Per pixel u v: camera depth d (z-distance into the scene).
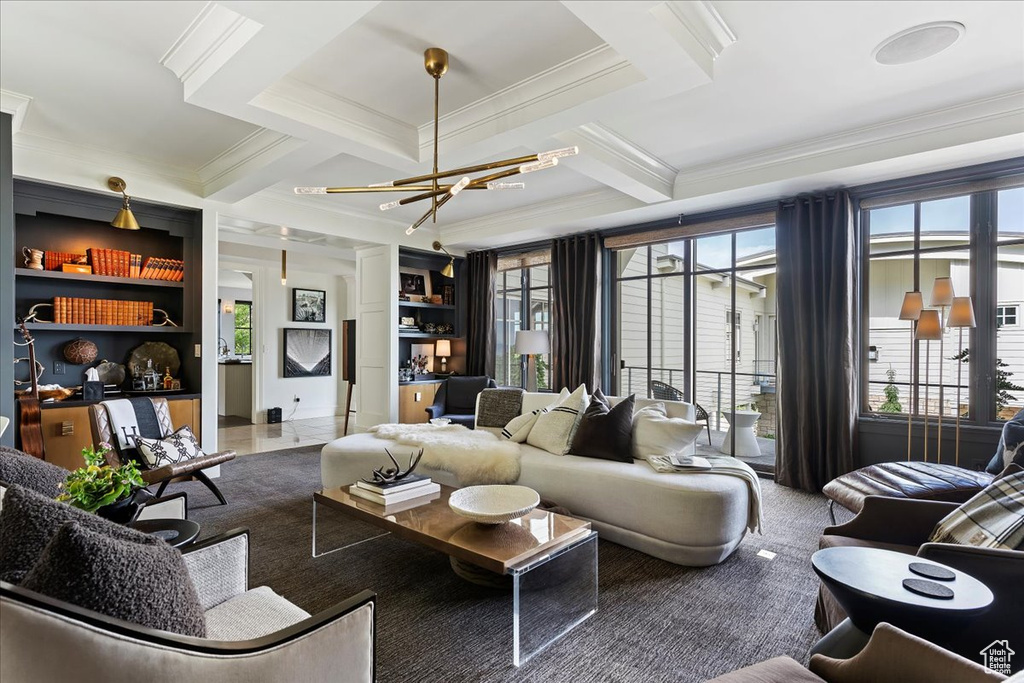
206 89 2.52
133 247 4.61
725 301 5.13
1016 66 2.69
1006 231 3.63
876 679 1.10
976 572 1.49
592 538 2.30
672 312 5.49
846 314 4.04
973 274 3.74
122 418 3.54
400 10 2.24
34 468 1.84
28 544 1.08
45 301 4.13
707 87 2.92
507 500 2.47
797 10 2.22
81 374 4.30
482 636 2.09
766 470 4.73
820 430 4.15
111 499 1.73
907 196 3.92
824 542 2.12
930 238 3.94
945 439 3.80
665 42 2.16
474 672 1.86
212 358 4.60
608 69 2.59
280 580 2.58
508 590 2.47
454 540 2.16
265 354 8.10
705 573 2.67
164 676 0.94
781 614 2.26
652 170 4.16
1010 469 2.16
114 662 0.88
